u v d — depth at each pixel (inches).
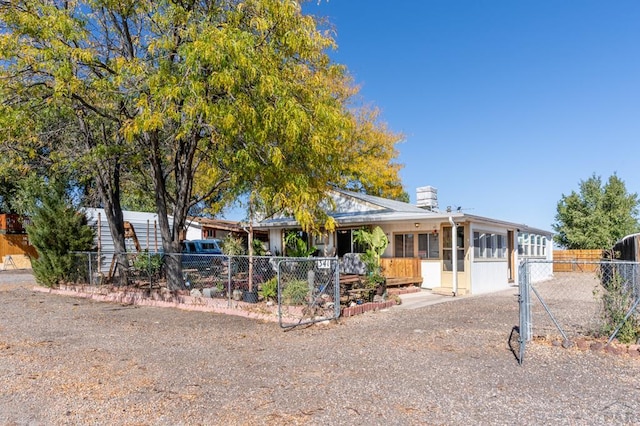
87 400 187.0
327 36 459.2
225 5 416.5
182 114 391.5
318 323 354.9
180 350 271.4
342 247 682.8
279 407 177.9
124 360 248.5
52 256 569.3
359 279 478.9
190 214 1051.3
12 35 382.3
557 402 181.5
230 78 347.3
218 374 221.8
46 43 391.9
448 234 605.9
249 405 180.2
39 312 418.9
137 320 374.0
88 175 559.5
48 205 577.0
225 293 459.5
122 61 392.8
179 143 502.0
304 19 409.4
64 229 574.9
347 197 703.7
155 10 420.2
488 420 163.9
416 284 613.6
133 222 866.8
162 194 517.0
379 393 193.3
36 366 236.5
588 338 279.7
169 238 514.0
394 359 248.5
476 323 359.6
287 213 453.4
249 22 403.9
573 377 214.1
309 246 700.0
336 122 412.2
